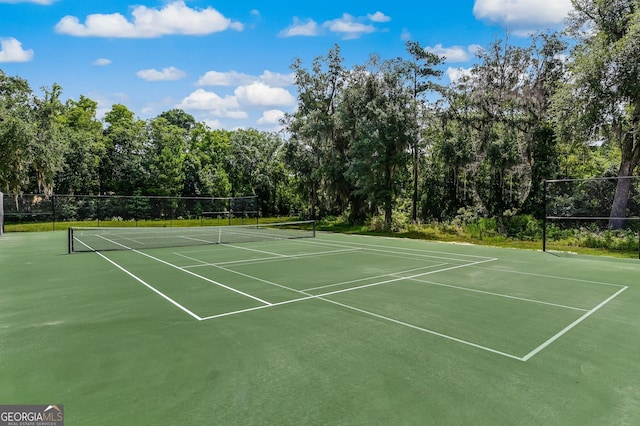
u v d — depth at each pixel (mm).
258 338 5223
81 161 37906
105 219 34219
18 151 26172
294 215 46562
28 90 28469
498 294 7859
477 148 24703
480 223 22312
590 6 19688
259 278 9523
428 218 27891
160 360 4480
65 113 43562
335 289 8289
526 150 23984
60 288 8406
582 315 6371
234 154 48969
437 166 28500
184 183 44406
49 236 22938
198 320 6047
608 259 13273
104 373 4129
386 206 24469
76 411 3348
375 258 13297
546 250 15953
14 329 5625
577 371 4207
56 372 4160
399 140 23266
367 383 3891
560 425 3156
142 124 45812
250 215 41719
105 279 9406
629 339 5234
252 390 3738
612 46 17203
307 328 5645
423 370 4203
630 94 16844
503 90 24547
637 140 18391
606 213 21000
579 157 24078
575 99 18156
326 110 31922
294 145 33344
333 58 31953
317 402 3502
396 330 5555
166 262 12211
